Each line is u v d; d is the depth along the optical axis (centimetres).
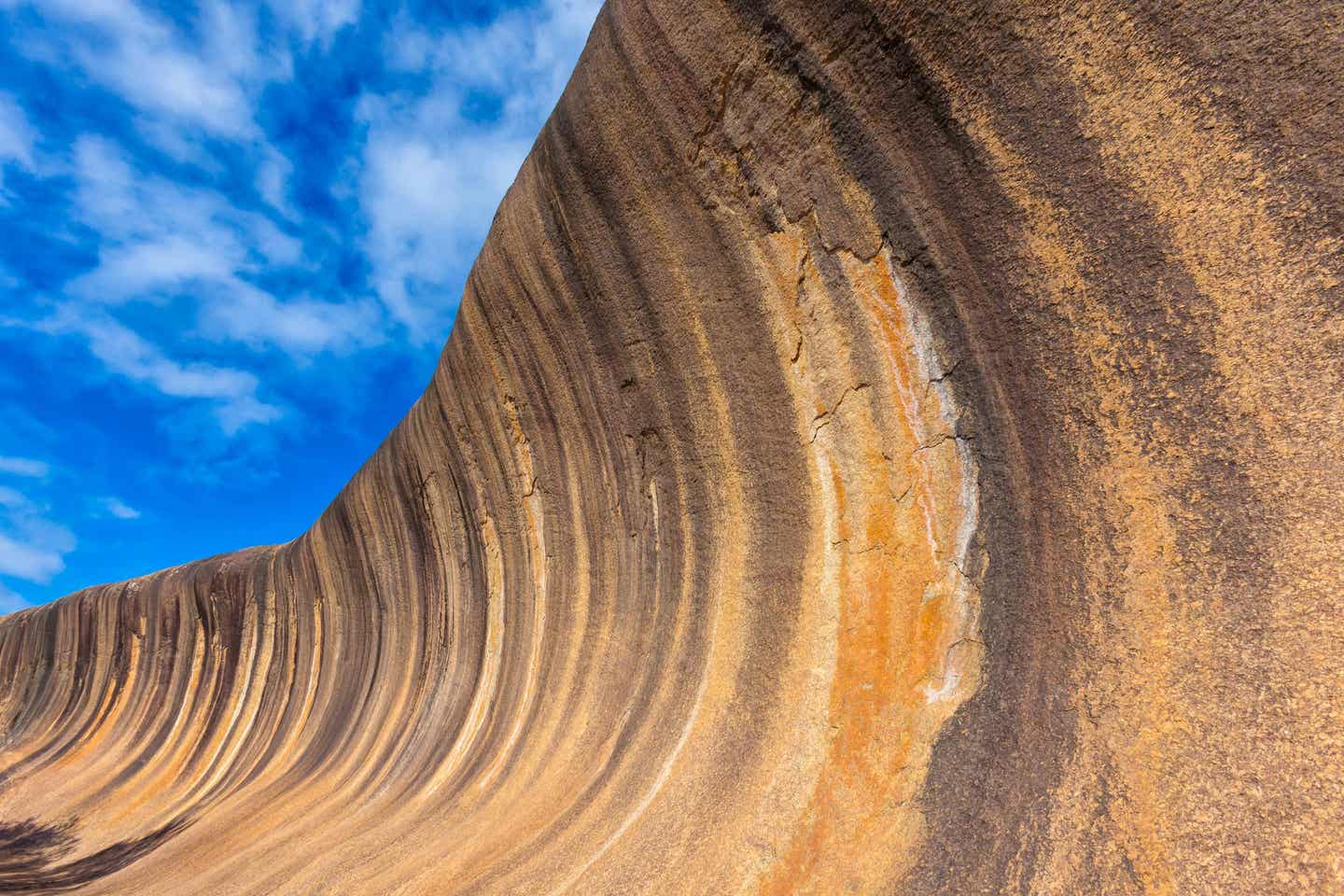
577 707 486
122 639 1783
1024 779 203
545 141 480
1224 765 164
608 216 447
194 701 1524
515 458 650
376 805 660
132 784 1423
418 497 858
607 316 483
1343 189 168
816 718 292
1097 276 219
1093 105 214
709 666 374
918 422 290
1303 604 165
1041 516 237
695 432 426
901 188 284
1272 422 179
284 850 644
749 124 342
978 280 259
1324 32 169
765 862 257
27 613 2170
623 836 325
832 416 330
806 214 328
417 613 891
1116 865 169
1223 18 185
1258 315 183
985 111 245
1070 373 229
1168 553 196
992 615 247
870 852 230
